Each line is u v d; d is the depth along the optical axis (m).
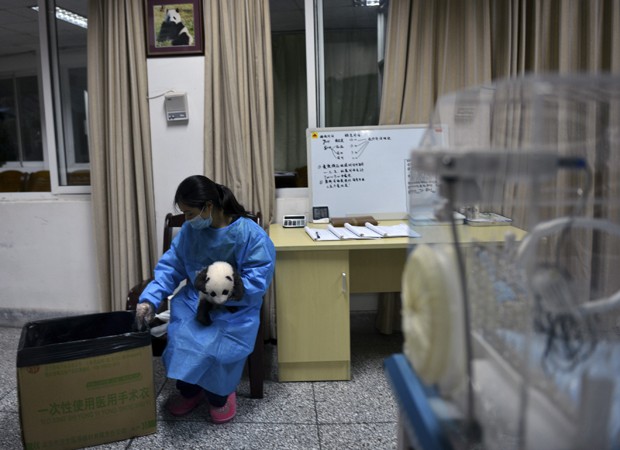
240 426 1.69
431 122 0.94
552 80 0.66
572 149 0.71
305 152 2.54
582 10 2.16
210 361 1.60
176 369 1.57
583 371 0.59
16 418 1.77
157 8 2.33
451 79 2.29
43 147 2.71
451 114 0.89
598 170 0.77
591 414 0.54
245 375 2.12
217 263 1.63
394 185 2.35
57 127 2.64
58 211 2.62
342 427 1.68
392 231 2.01
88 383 1.52
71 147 2.68
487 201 0.68
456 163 0.61
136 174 2.37
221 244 1.70
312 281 1.94
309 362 2.02
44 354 1.45
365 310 2.62
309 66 2.44
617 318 0.76
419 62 2.30
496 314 0.64
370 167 2.35
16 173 2.74
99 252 2.44
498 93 0.77
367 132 2.34
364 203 2.36
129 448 1.56
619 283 1.34
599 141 0.75
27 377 1.45
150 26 2.34
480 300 0.66
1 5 2.57
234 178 2.33
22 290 2.70
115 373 1.55
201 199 1.54
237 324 1.67
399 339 2.49
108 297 2.49
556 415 0.54
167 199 2.46
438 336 0.63
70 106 2.65
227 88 2.30
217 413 1.71
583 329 0.70
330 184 2.35
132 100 2.34
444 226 0.75
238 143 2.30
